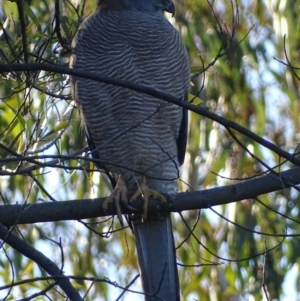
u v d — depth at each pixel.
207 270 13.80
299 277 14.02
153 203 9.38
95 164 10.09
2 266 13.77
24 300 7.21
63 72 7.02
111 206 8.98
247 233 13.90
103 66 9.77
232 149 14.21
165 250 9.60
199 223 14.21
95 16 9.99
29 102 9.34
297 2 13.81
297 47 14.00
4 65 6.97
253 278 13.87
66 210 8.57
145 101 9.77
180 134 10.31
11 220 8.41
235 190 8.59
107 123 9.89
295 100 14.23
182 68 10.01
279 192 14.12
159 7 10.20
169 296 9.43
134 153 9.88
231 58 13.96
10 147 9.17
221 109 14.29
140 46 9.78
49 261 8.08
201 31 13.89
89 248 14.45
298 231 13.84
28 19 11.06
